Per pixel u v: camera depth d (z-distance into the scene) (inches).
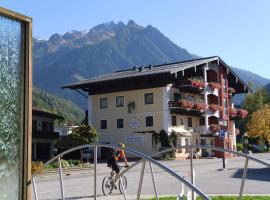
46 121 2188.7
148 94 2142.0
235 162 1670.8
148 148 2114.9
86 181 893.2
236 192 646.5
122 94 2215.8
